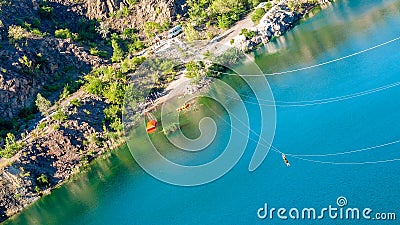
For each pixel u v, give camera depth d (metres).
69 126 173.12
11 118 181.88
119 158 160.12
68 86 193.62
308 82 159.88
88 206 143.00
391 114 131.12
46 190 157.12
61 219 142.25
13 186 156.25
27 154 164.12
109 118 178.00
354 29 186.00
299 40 195.38
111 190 145.50
